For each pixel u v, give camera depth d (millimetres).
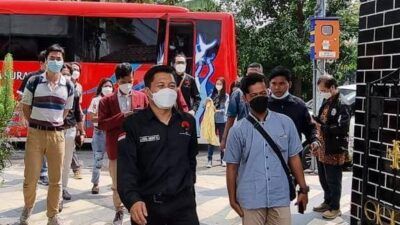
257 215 4074
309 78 20109
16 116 5453
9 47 12938
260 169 4062
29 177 5734
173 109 3643
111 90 7809
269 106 5043
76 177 9039
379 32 4402
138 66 12992
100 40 13047
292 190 4207
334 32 9500
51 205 5848
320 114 6730
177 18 12953
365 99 4418
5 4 12922
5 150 5129
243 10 20766
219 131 11031
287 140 4145
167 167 3439
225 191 8344
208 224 6492
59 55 5578
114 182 5898
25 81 6488
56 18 13047
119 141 3492
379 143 4320
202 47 12945
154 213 3432
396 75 4051
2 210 6805
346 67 20375
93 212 6816
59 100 5676
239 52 20625
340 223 6539
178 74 7453
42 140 5664
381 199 4289
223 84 11141
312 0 19453
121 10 13047
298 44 19516
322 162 6703
